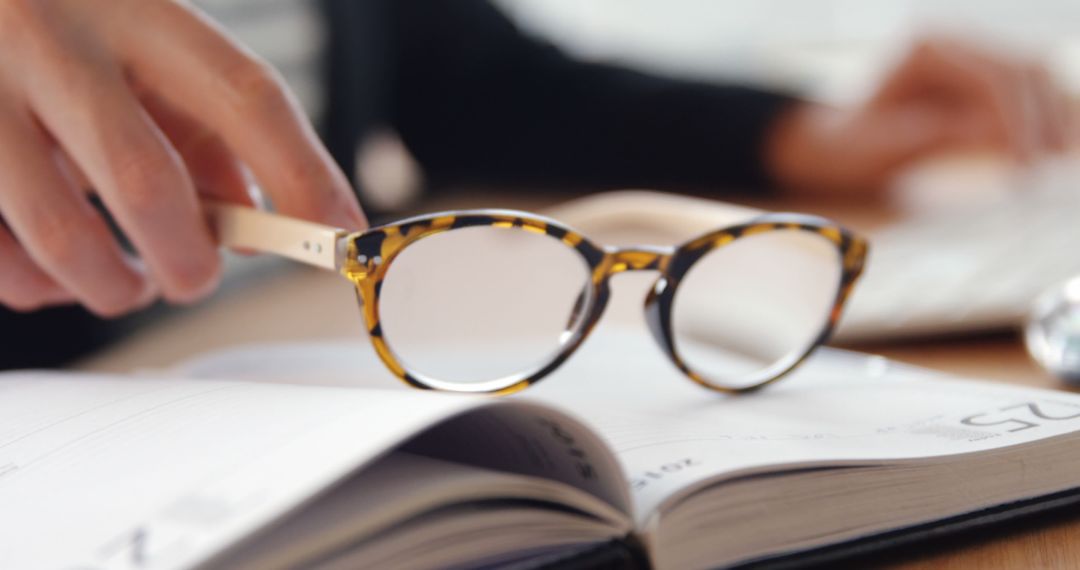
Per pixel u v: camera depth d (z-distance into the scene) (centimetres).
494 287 54
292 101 53
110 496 42
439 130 113
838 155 95
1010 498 47
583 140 105
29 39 52
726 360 56
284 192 53
